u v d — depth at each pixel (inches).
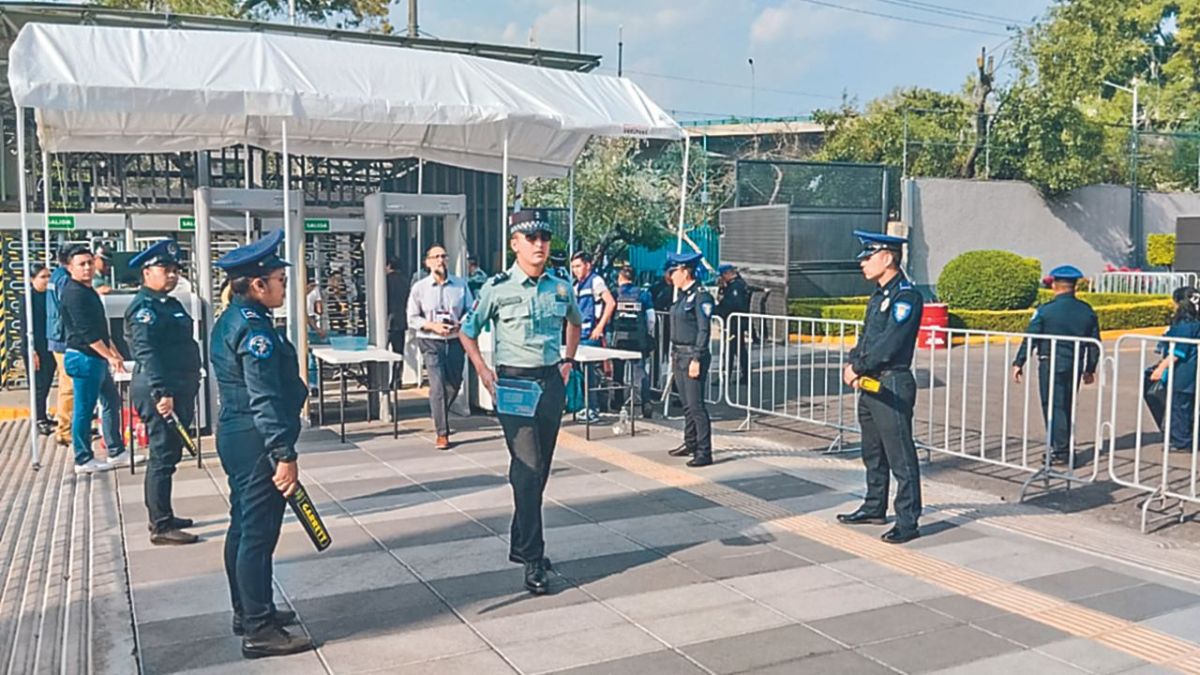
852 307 780.6
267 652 173.8
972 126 1074.1
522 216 211.2
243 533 174.2
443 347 353.7
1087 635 184.5
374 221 406.0
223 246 456.8
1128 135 1075.9
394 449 353.7
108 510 276.2
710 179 1083.9
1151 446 368.2
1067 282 327.6
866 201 879.7
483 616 193.5
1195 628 188.1
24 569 228.8
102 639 184.4
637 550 235.9
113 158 567.2
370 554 232.8
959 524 260.5
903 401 244.1
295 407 176.4
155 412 238.1
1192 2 1684.3
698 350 322.0
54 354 389.1
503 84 394.0
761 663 171.6
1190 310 357.1
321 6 1035.9
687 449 338.3
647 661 172.2
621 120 408.5
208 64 337.4
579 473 315.6
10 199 577.9
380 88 360.2
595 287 408.2
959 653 176.1
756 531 252.1
